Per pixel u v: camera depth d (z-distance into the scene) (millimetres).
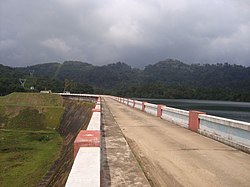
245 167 6801
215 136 10617
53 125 60375
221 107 83250
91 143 5371
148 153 8258
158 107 20734
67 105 69875
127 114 22656
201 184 5602
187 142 10078
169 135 11695
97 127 8133
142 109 28016
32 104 79500
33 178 18625
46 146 34344
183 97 149250
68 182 3346
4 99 87750
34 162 24156
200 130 12156
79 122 43156
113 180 5590
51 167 21500
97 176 3562
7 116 66688
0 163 24125
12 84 113125
